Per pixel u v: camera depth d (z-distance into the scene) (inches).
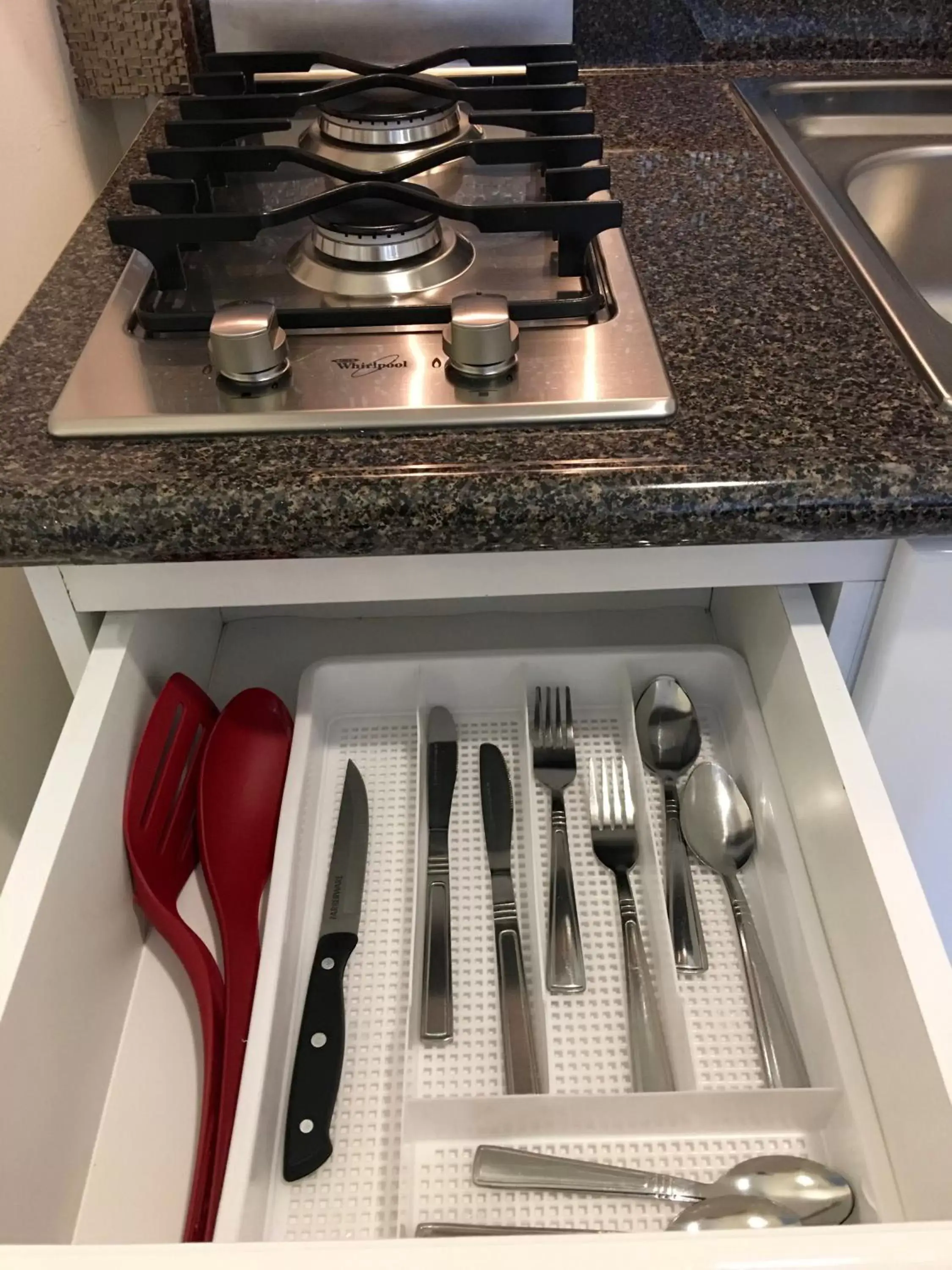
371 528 20.7
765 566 23.9
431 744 30.0
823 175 33.9
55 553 20.9
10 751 34.9
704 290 26.1
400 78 29.7
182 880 26.6
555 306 24.0
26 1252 13.1
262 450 21.2
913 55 39.9
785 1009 24.2
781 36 39.5
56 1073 20.5
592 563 23.6
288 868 24.8
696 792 27.8
